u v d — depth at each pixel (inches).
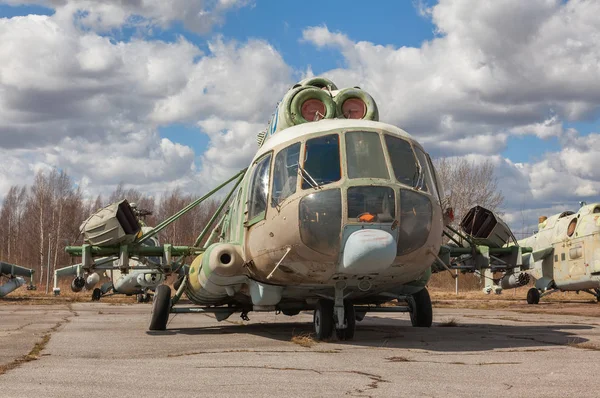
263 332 408.8
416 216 307.4
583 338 335.0
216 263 354.9
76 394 175.8
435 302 907.4
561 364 233.1
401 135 336.5
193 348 303.4
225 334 393.1
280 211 312.5
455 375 208.4
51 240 2145.7
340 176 305.6
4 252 2957.7
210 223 476.7
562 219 887.7
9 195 3137.3
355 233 293.4
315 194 301.9
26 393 177.6
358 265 289.0
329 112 382.9
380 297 412.8
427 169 338.0
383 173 310.0
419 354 268.1
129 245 455.8
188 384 192.1
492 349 285.0
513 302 920.9
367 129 328.2
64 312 698.8
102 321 531.8
